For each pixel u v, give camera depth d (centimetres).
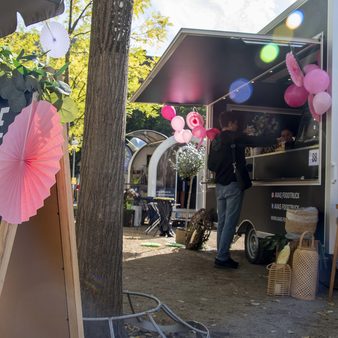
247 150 824
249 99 872
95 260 321
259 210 741
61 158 234
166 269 670
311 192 591
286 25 680
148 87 830
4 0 266
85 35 961
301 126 679
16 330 247
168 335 376
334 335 399
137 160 1678
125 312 441
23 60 236
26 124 207
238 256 823
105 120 322
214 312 457
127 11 329
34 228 243
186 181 1497
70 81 977
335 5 553
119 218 328
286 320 437
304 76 556
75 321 237
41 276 245
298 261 515
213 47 589
